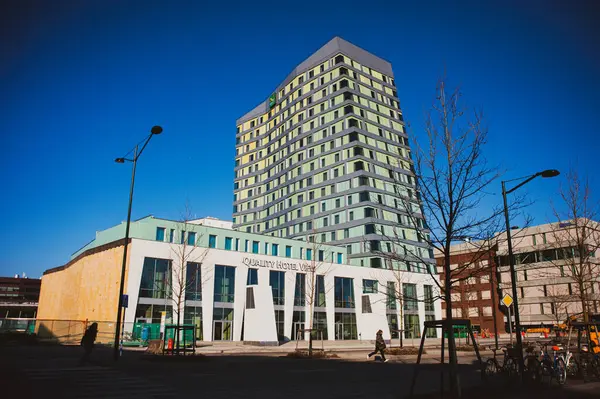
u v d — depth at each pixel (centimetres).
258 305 4184
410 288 6556
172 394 1118
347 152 7956
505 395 1198
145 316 4206
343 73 8469
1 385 1182
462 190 1223
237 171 10731
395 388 1320
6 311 12338
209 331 4581
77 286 5481
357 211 7481
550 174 1744
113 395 1074
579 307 6869
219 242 5716
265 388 1281
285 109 9694
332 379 1553
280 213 9100
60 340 3394
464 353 3334
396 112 9012
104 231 5769
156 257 4403
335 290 5847
